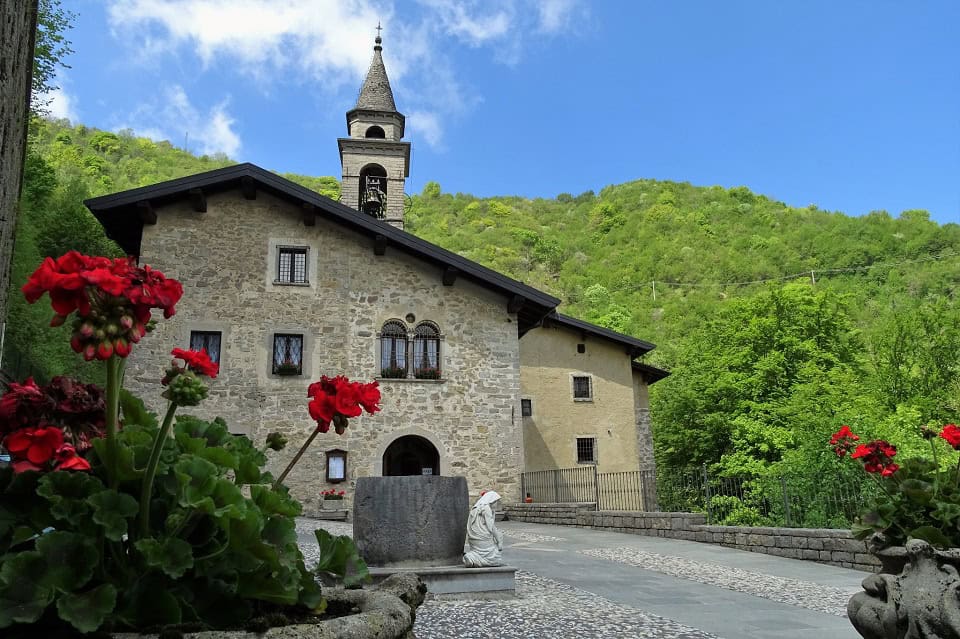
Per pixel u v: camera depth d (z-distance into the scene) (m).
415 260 19.08
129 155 74.56
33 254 18.66
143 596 1.91
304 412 17.38
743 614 6.35
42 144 66.44
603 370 22.72
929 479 5.00
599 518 14.68
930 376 26.02
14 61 2.00
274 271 18.11
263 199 18.50
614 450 22.11
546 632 5.49
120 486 2.12
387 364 18.33
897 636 3.94
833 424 17.88
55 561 1.79
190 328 17.23
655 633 5.52
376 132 26.58
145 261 17.34
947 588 3.80
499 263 79.12
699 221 83.25
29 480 1.97
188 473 2.06
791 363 26.77
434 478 7.39
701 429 28.52
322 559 2.53
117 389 2.14
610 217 89.94
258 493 2.36
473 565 7.07
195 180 17.42
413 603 2.62
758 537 11.04
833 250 62.03
